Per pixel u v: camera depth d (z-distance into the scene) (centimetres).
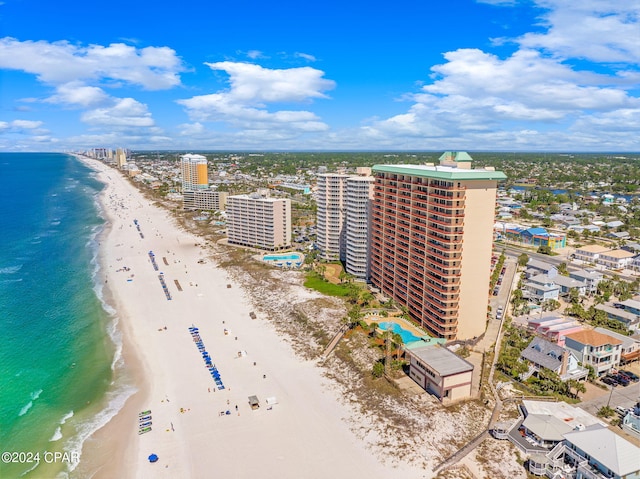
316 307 17450
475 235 14150
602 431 9069
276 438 10238
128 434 10456
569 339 13275
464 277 14288
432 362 11769
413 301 16350
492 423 10462
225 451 9831
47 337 15550
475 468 9144
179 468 9350
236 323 16888
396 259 17450
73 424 10894
